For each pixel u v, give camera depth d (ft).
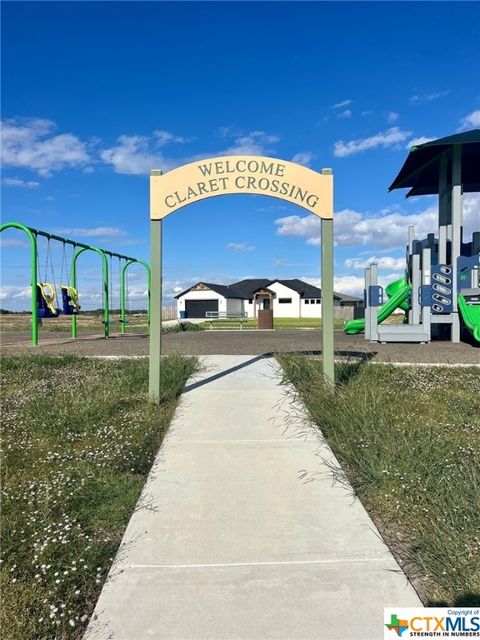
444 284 47.14
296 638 7.82
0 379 25.31
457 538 10.10
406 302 55.77
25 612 8.22
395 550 10.22
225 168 20.95
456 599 8.63
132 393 21.90
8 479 13.19
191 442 16.16
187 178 20.90
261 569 9.57
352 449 14.66
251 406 19.97
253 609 8.46
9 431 17.04
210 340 50.47
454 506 11.16
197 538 10.63
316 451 15.34
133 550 10.19
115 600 8.71
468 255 54.03
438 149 49.39
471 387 23.25
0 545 9.87
